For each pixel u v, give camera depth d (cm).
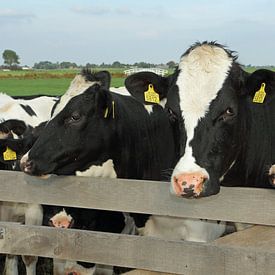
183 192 383
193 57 470
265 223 358
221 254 360
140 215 569
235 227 545
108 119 550
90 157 546
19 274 750
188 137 434
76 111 530
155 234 565
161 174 615
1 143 582
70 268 566
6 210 666
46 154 516
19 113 811
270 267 347
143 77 498
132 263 388
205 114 438
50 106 902
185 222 521
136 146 594
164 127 637
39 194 423
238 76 463
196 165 418
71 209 570
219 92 445
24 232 421
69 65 11850
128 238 387
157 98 502
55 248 412
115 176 577
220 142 441
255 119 514
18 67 11769
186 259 371
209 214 375
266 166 528
